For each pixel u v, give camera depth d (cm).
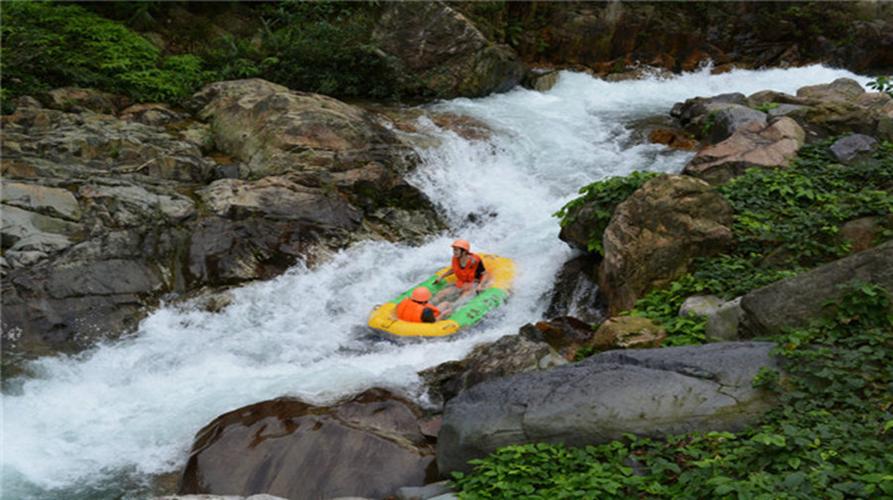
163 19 2027
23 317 1144
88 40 1834
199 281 1278
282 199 1403
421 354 1110
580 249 1277
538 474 698
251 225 1353
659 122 1814
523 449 721
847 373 711
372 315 1190
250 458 841
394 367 1062
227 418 906
